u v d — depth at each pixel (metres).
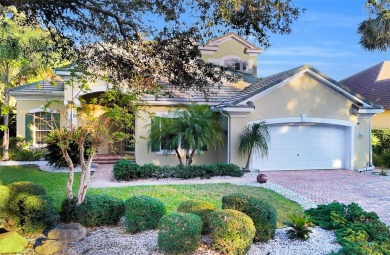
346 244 7.50
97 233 8.54
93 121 9.70
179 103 20.36
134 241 7.84
